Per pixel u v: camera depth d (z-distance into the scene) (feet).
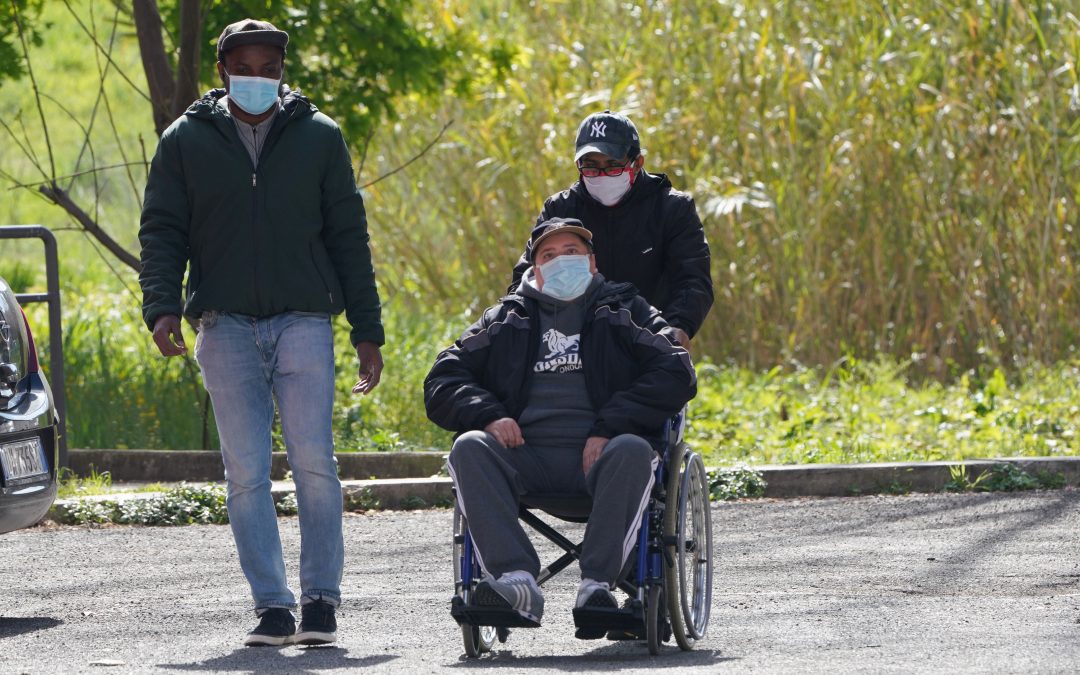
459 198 208.03
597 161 77.41
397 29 155.84
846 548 99.09
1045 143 184.14
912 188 186.19
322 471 71.20
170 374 163.32
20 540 105.70
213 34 146.30
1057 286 180.14
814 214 185.26
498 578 65.51
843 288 188.44
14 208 288.71
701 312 78.02
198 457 134.10
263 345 71.15
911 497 120.67
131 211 294.87
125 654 70.13
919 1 196.75
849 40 194.90
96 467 134.41
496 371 70.79
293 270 70.90
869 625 74.49
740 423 153.07
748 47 193.36
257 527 71.15
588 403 70.18
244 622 78.59
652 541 68.33
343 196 72.59
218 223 70.49
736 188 183.73
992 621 74.90
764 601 82.33
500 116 205.46
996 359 176.65
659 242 78.95
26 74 152.97
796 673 62.08
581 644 72.64
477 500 66.23
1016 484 123.13
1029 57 185.88
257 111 69.97
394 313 203.21
